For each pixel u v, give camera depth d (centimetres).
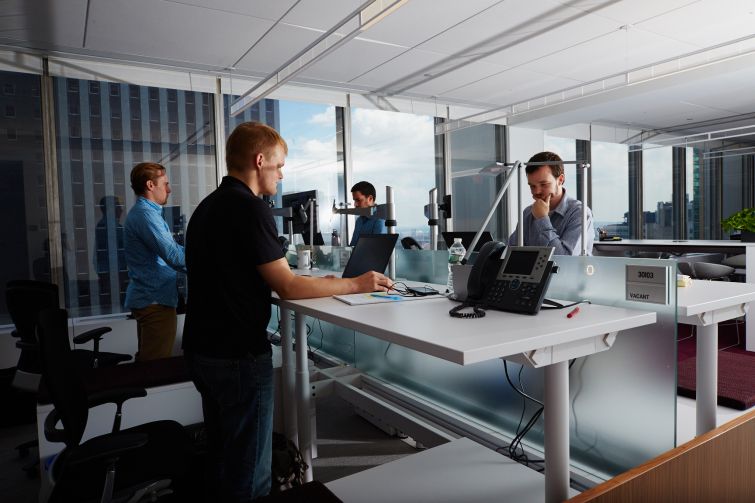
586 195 190
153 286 290
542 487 135
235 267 139
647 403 146
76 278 420
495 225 677
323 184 562
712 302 158
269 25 368
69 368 142
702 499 92
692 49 452
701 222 888
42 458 194
